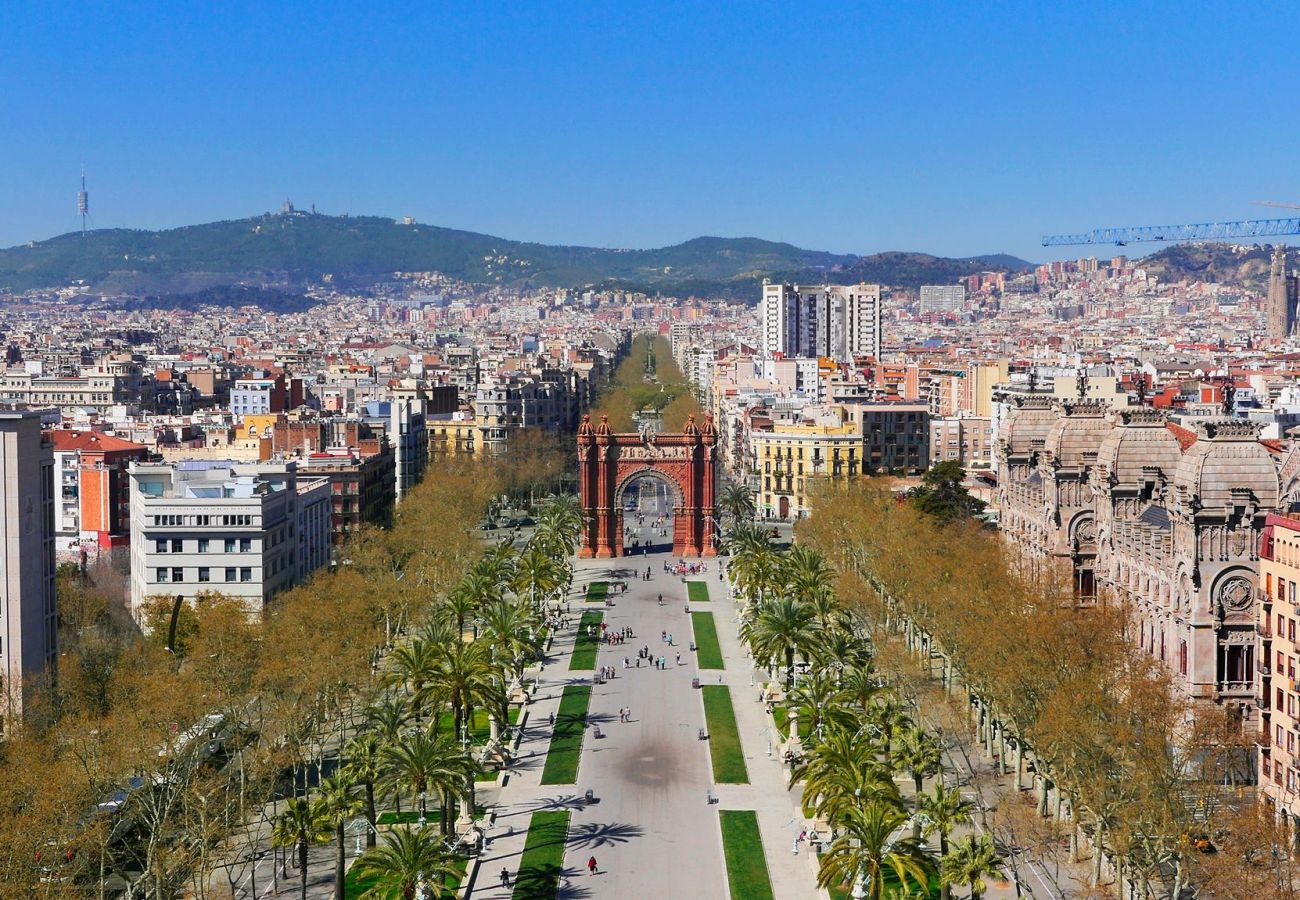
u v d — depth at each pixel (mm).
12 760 194875
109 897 199750
